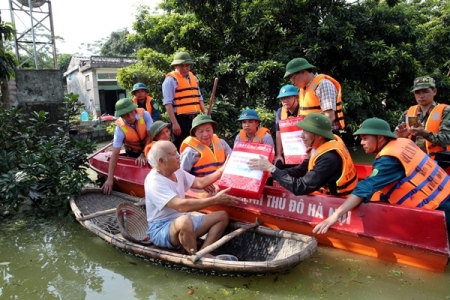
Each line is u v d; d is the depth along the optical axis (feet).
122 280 9.61
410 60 23.52
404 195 9.24
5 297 9.04
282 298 8.37
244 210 11.71
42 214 14.82
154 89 25.57
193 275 9.45
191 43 26.89
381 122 9.32
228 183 10.71
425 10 36.68
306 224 10.41
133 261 10.52
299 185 9.42
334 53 25.39
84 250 11.53
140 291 9.03
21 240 12.50
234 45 26.35
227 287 8.91
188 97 16.51
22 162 16.42
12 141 17.99
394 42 25.80
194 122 12.19
